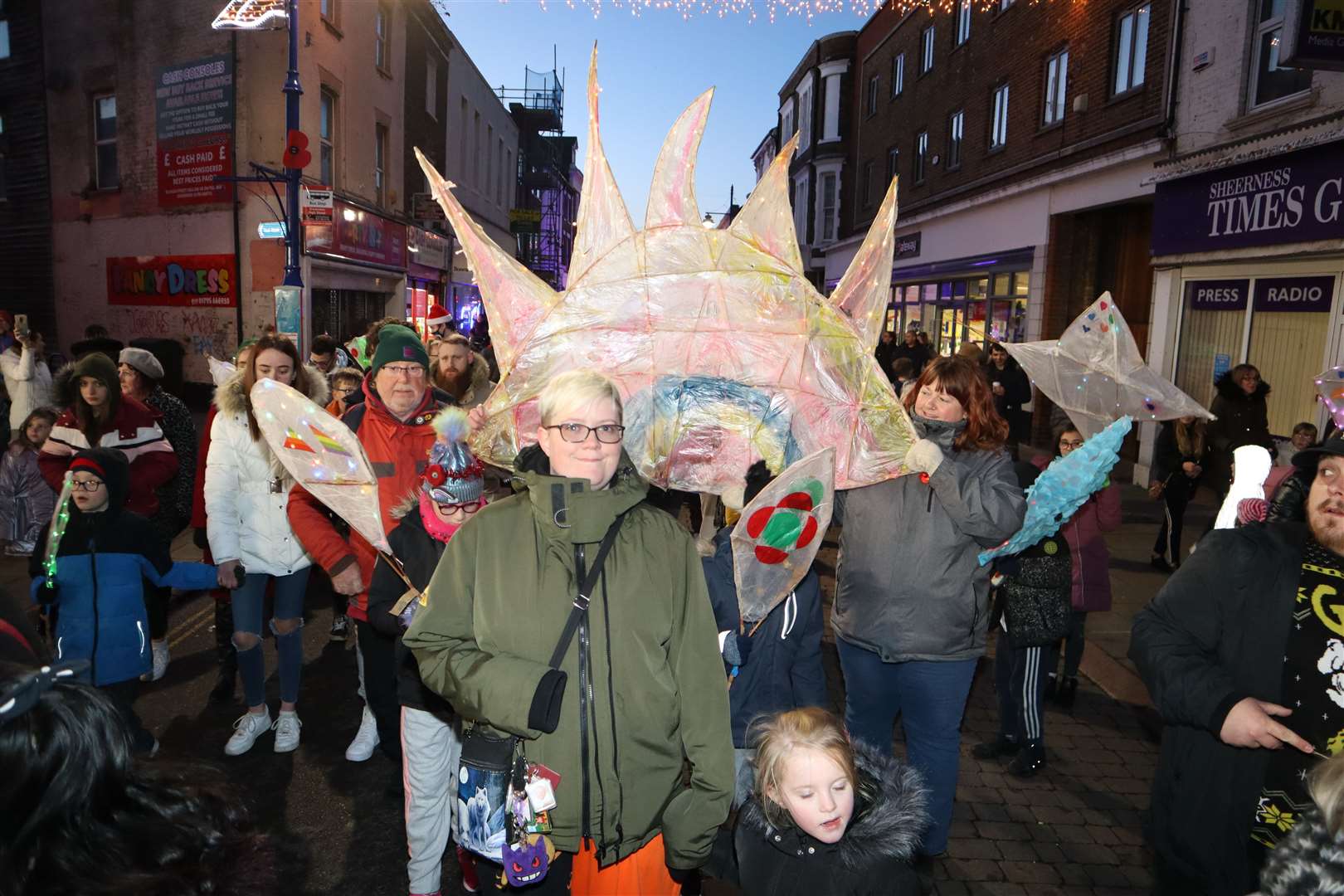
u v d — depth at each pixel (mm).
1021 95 15539
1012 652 4141
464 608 1934
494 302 2867
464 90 25484
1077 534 4684
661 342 2996
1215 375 10188
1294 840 1411
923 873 3330
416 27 20672
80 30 16297
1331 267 8430
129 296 16703
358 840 3457
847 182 29625
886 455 3051
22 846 971
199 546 4613
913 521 3043
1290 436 8961
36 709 998
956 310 19078
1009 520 2865
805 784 2191
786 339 3041
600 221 2898
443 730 2836
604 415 1947
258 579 3975
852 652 3215
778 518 2684
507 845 1871
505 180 33156
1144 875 3381
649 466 3125
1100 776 4152
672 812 1973
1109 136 12359
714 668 2002
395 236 19594
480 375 5730
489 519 1967
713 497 3711
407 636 1937
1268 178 9078
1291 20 7145
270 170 13531
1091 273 14305
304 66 15172
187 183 15547
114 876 1017
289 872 3238
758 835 2311
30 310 17875
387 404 3539
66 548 3438
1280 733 1913
